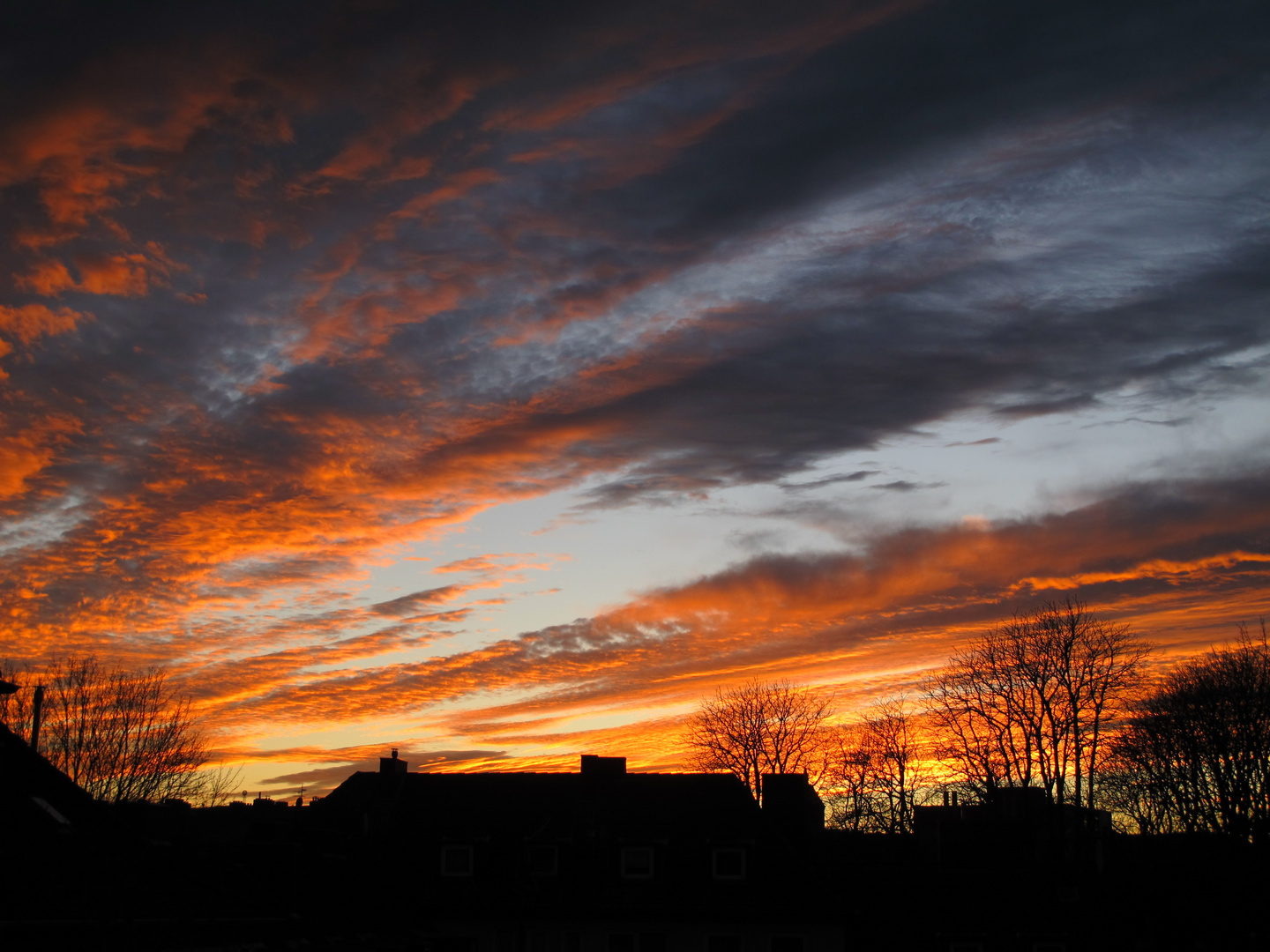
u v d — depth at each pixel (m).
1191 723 57.28
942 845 50.91
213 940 23.62
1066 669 60.03
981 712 62.69
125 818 26.88
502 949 39.69
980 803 59.53
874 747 74.12
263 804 54.31
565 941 39.75
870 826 71.69
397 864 42.44
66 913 20.00
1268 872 51.97
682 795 44.62
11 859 20.83
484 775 47.00
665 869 41.09
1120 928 45.03
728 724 73.38
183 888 25.41
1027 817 55.50
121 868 23.31
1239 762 55.28
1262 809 53.81
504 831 43.81
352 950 29.38
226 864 29.23
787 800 50.69
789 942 38.72
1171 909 51.94
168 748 51.94
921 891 47.81
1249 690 55.91
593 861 41.84
